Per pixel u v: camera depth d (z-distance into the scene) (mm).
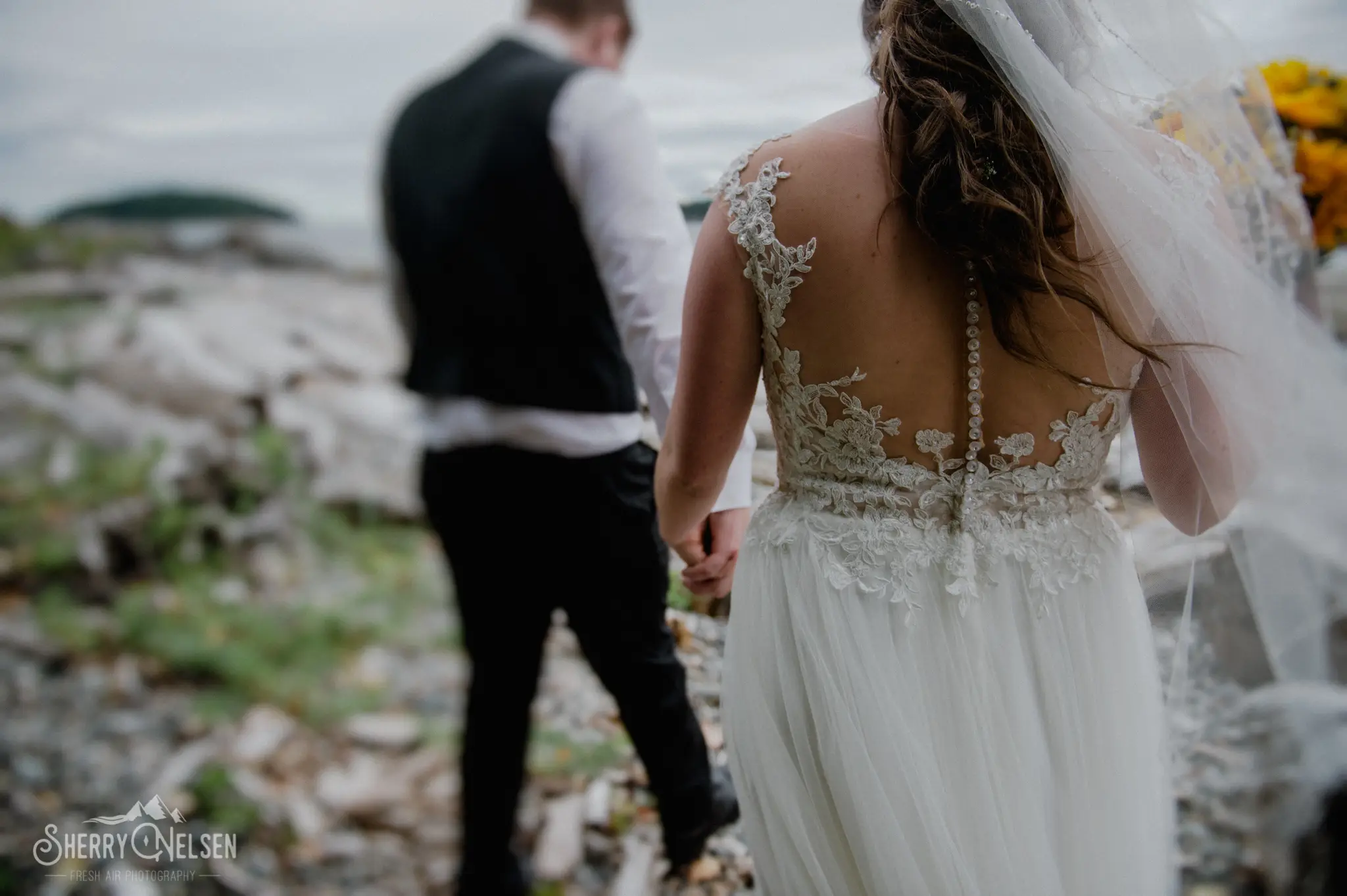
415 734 2334
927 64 812
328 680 2533
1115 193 807
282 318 4066
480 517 1492
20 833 1953
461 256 1410
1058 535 932
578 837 1813
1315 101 1117
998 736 913
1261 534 958
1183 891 1074
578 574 1480
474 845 1700
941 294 851
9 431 3172
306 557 3027
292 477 3248
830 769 940
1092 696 945
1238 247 890
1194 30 882
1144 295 837
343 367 3756
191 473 3125
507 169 1361
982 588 913
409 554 3084
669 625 1595
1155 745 989
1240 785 1082
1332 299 1087
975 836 907
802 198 844
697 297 905
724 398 934
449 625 2791
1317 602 979
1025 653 929
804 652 945
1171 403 902
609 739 2027
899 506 915
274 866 1932
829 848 971
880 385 876
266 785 2145
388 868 1943
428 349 1487
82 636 2578
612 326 1420
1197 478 941
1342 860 1054
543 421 1415
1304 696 1028
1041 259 803
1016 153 790
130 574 2873
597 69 1394
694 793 1548
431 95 1522
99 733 2262
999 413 884
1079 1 854
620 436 1458
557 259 1376
